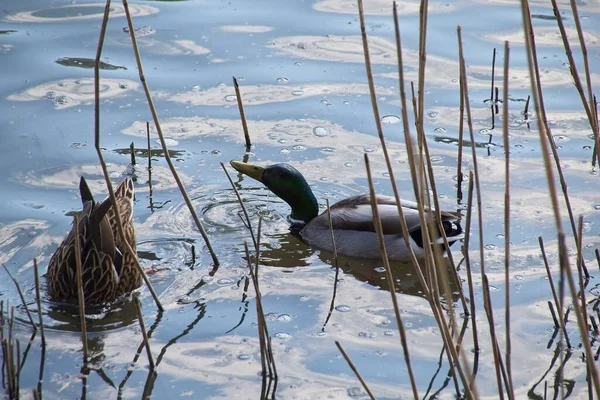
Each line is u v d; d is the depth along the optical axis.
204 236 11.79
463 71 7.64
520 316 10.65
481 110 16.14
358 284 11.66
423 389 9.27
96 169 14.12
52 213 12.85
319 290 11.44
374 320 10.67
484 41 18.69
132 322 10.62
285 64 17.73
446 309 10.83
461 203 13.36
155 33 18.75
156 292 11.28
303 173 14.30
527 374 9.54
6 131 15.00
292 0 20.69
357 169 14.45
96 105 9.50
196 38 18.62
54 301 11.05
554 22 19.33
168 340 10.21
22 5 19.75
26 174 13.86
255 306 10.97
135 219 13.04
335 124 15.73
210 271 11.80
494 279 11.48
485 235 12.54
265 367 9.45
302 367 9.70
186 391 9.27
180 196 13.67
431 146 15.02
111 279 11.05
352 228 12.62
